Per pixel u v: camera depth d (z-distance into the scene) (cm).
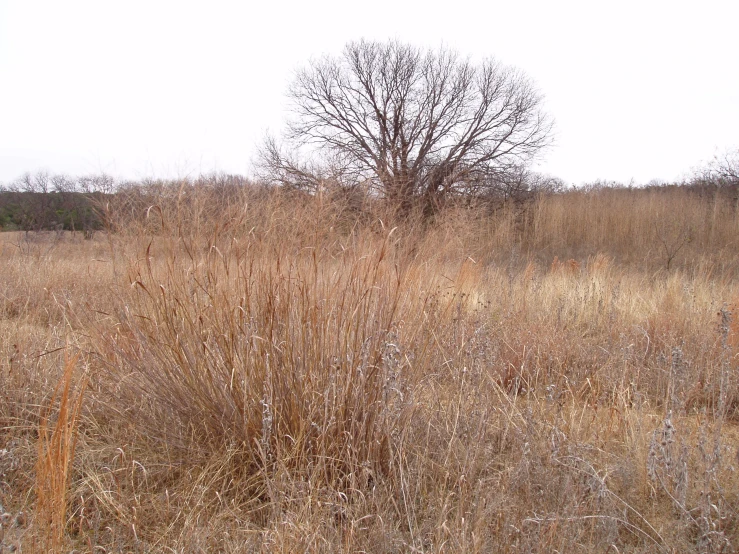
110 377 359
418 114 1916
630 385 430
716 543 238
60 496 224
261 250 349
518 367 471
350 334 323
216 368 325
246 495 292
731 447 340
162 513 274
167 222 354
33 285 681
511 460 319
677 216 1730
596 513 258
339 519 268
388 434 295
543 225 1803
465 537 231
